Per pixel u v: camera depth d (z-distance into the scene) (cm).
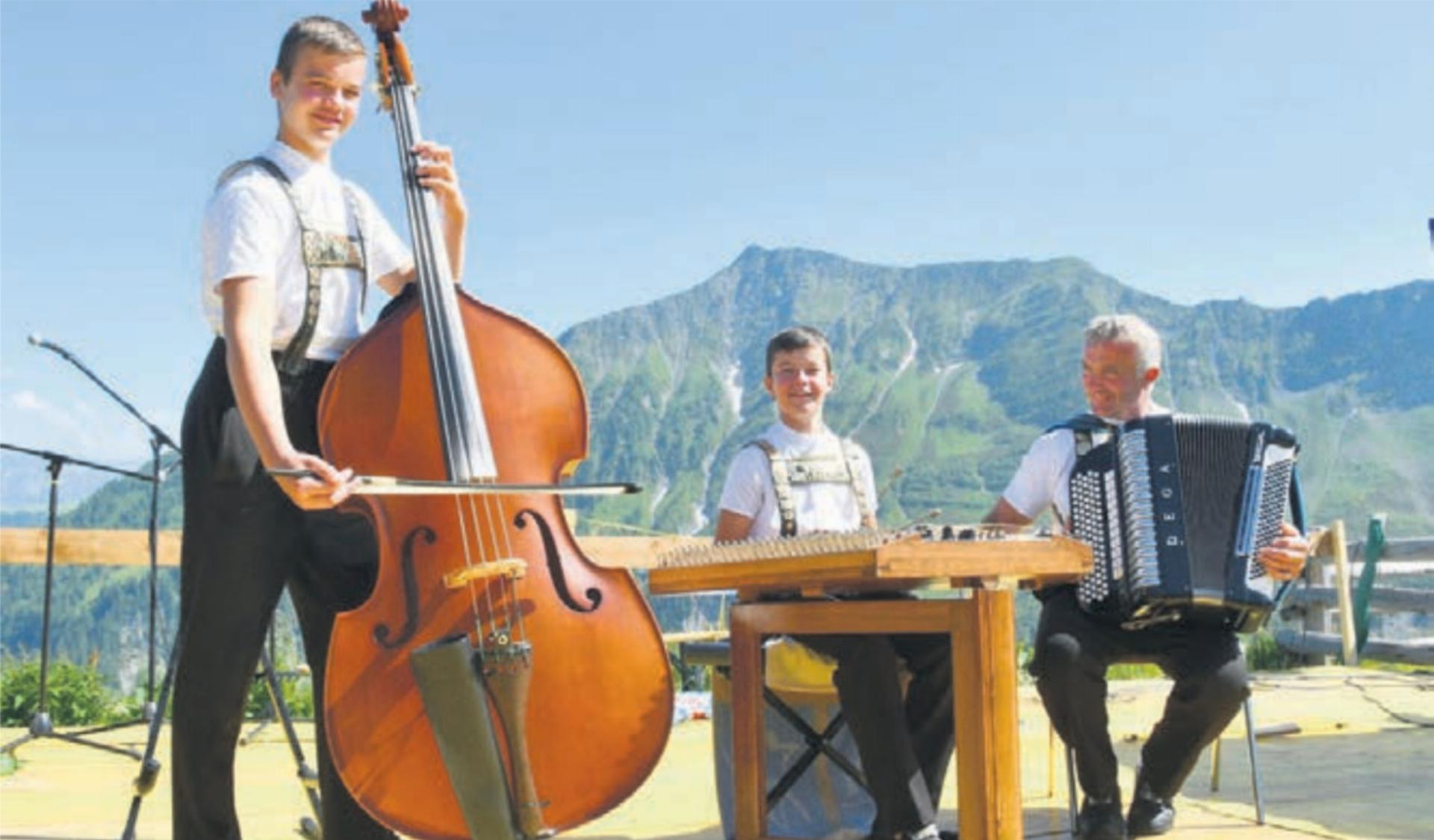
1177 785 441
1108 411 463
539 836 306
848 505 454
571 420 354
